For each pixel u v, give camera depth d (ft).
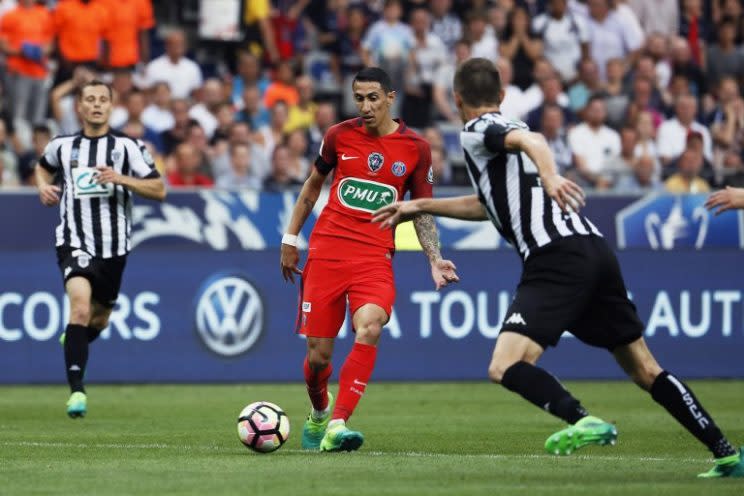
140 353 144.36
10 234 146.00
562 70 205.36
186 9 212.64
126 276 144.36
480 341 150.10
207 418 109.09
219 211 150.10
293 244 86.99
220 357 145.69
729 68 216.13
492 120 65.57
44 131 169.58
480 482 65.51
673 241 157.07
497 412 116.26
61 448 85.35
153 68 194.80
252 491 62.13
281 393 134.62
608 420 109.81
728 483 64.95
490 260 150.41
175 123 179.01
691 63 214.69
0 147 170.91
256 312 146.41
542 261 65.36
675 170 179.01
